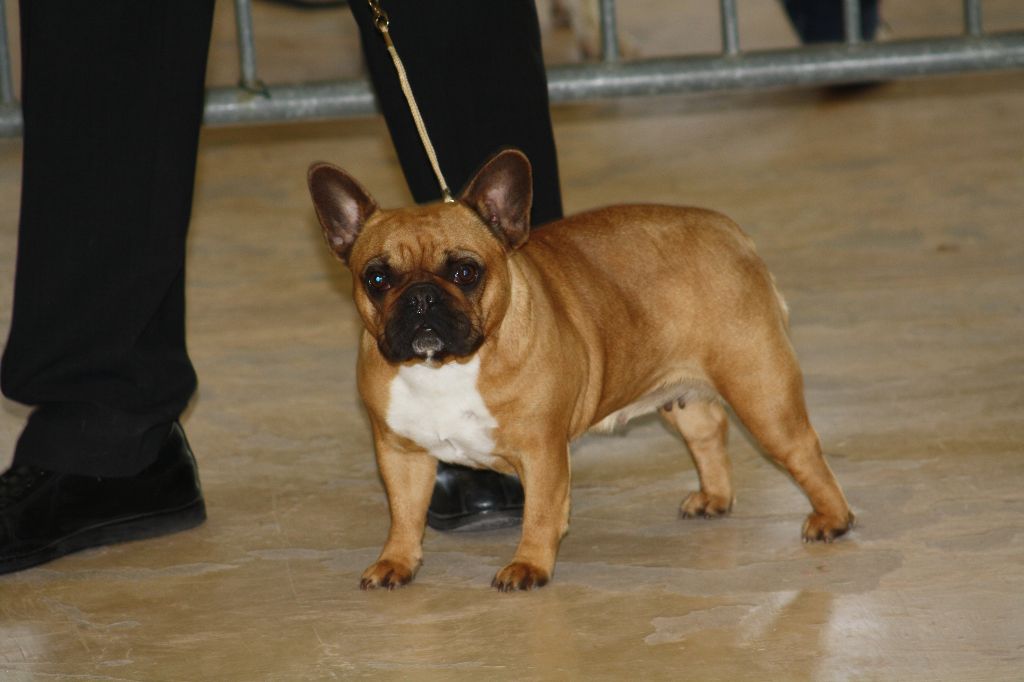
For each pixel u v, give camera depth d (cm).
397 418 531
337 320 956
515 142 624
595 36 1691
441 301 501
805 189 1262
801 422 568
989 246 1055
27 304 577
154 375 593
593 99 918
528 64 625
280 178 1362
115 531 602
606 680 433
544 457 530
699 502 607
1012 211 1148
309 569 559
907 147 1402
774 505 616
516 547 587
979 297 929
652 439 728
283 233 1183
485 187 533
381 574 536
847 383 776
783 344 571
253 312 978
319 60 1814
